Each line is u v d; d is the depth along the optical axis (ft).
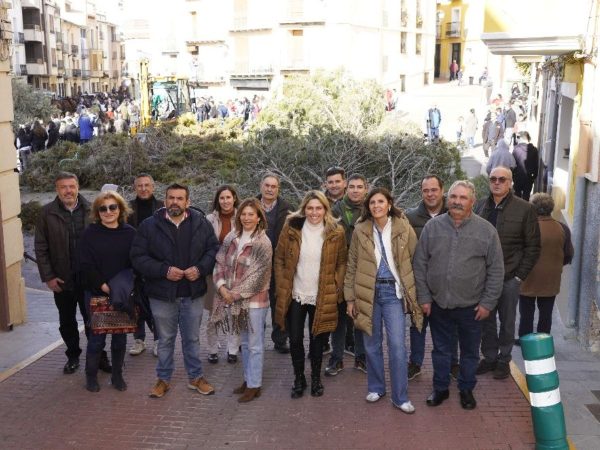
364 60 149.38
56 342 25.11
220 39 169.07
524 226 19.90
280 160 40.22
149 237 19.03
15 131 86.48
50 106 95.55
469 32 183.42
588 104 25.26
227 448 17.02
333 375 21.35
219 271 19.40
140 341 23.59
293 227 18.93
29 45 193.77
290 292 19.11
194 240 19.11
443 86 158.81
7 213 26.99
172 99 111.04
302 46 148.56
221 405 19.45
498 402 19.27
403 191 38.88
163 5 181.47
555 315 28.40
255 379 19.54
